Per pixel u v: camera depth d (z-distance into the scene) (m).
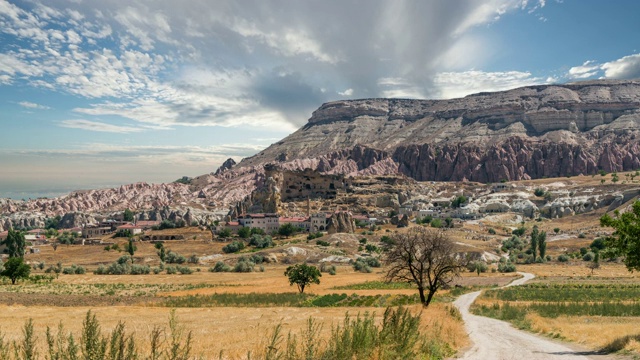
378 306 74.25
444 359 25.42
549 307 65.88
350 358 16.97
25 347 13.26
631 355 27.19
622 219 37.41
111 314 56.59
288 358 16.34
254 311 61.12
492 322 53.12
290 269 102.81
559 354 28.81
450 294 103.38
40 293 95.19
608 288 107.44
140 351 17.66
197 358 20.06
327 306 76.12
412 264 66.62
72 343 12.97
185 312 60.09
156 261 195.25
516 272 163.88
